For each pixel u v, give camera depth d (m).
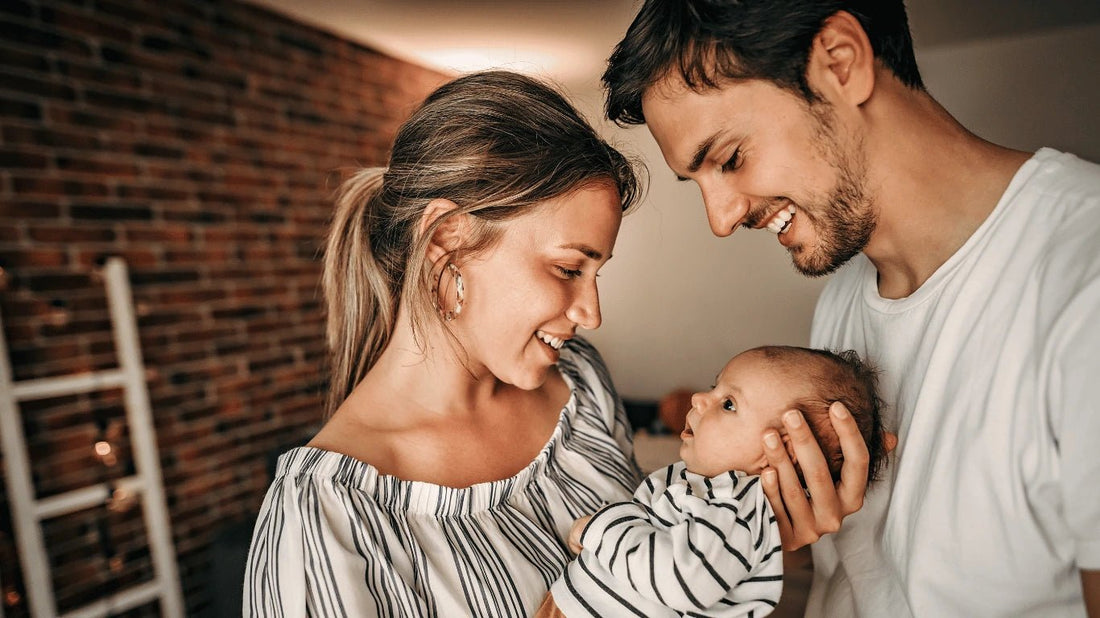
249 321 3.15
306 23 3.43
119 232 2.62
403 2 3.13
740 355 1.03
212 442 2.97
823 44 0.80
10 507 2.27
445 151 0.87
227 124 3.05
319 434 0.90
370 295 1.01
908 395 0.91
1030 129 3.77
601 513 0.93
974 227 0.84
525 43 3.65
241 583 2.08
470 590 0.82
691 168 0.91
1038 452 0.72
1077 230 0.72
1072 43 3.62
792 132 0.84
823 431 0.93
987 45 3.82
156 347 2.76
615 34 3.53
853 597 0.99
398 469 0.88
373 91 3.87
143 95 2.71
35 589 2.27
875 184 0.85
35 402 2.37
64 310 2.45
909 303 0.91
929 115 0.85
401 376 0.92
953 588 0.80
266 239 3.25
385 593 0.77
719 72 0.83
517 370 0.90
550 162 0.83
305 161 3.46
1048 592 0.75
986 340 0.79
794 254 0.95
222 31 3.02
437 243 0.88
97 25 2.55
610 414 1.19
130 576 2.61
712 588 0.83
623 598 0.86
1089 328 0.65
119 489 2.54
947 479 0.80
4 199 2.29
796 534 0.90
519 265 0.85
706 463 0.99
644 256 4.83
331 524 0.77
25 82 2.34
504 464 0.98
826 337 1.19
